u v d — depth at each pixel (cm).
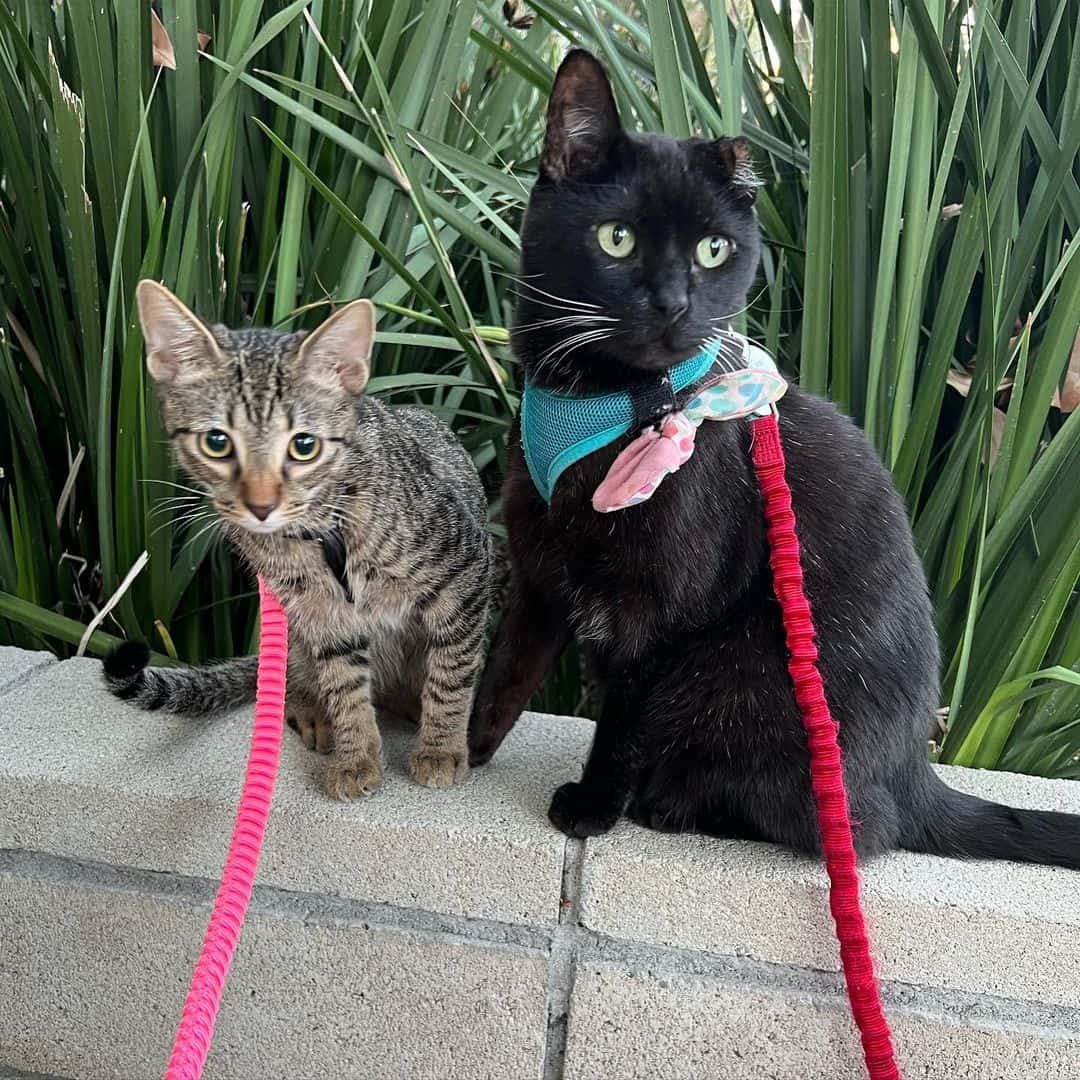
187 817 116
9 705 133
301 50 162
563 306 106
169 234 138
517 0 174
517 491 118
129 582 136
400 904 116
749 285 114
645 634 113
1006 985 108
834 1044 113
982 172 126
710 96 157
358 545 117
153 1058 128
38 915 123
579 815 112
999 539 136
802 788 111
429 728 124
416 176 152
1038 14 153
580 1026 116
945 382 140
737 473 111
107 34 138
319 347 113
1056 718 145
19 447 155
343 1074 124
